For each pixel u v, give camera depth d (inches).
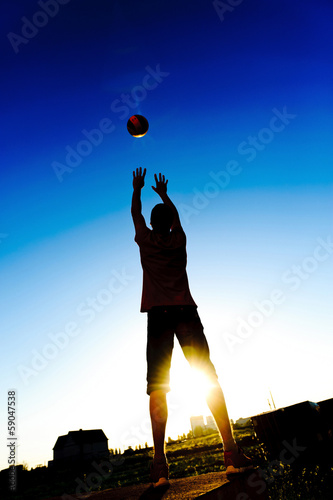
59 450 2443.4
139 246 102.5
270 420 384.8
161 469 78.5
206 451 1037.2
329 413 355.3
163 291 93.0
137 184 117.3
